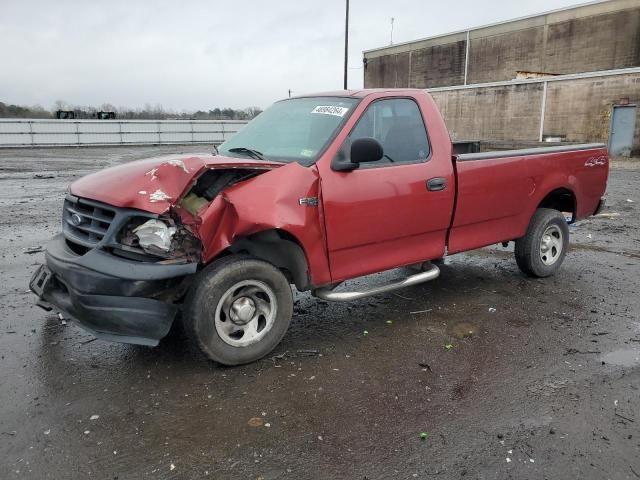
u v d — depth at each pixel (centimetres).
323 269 402
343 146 406
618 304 513
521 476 267
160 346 403
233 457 279
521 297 532
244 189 351
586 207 616
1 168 1822
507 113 2825
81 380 351
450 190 467
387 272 607
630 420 317
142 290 332
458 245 496
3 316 453
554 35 3500
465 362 390
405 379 364
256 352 377
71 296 343
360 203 407
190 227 339
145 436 295
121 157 2406
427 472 270
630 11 3094
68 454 279
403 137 450
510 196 523
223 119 4091
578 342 426
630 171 1808
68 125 3269
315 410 323
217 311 355
